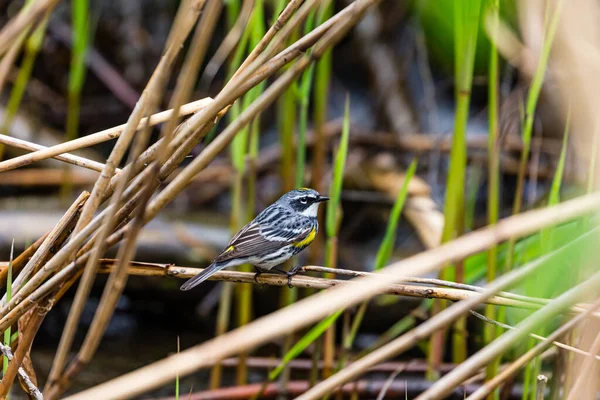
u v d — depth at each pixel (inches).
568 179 549.3
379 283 187.3
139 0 749.9
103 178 247.0
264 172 685.9
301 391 460.1
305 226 401.7
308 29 345.4
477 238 193.8
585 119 237.0
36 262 285.0
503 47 510.0
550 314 205.3
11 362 267.0
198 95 711.7
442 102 731.4
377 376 510.0
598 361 258.4
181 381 516.7
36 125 697.0
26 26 222.4
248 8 304.0
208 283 596.7
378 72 725.9
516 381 473.7
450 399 447.5
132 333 591.5
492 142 391.2
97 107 747.4
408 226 672.4
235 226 432.8
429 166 679.7
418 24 629.9
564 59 279.0
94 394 177.8
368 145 692.7
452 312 205.3
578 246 248.1
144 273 313.9
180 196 689.0
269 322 182.5
